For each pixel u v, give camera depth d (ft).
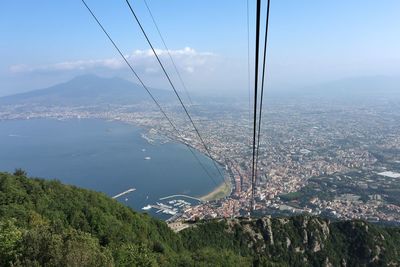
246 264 222.48
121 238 197.67
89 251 88.74
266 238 285.23
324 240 290.76
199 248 254.06
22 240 90.58
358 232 293.84
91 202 232.12
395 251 284.20
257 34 31.12
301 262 275.39
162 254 191.21
